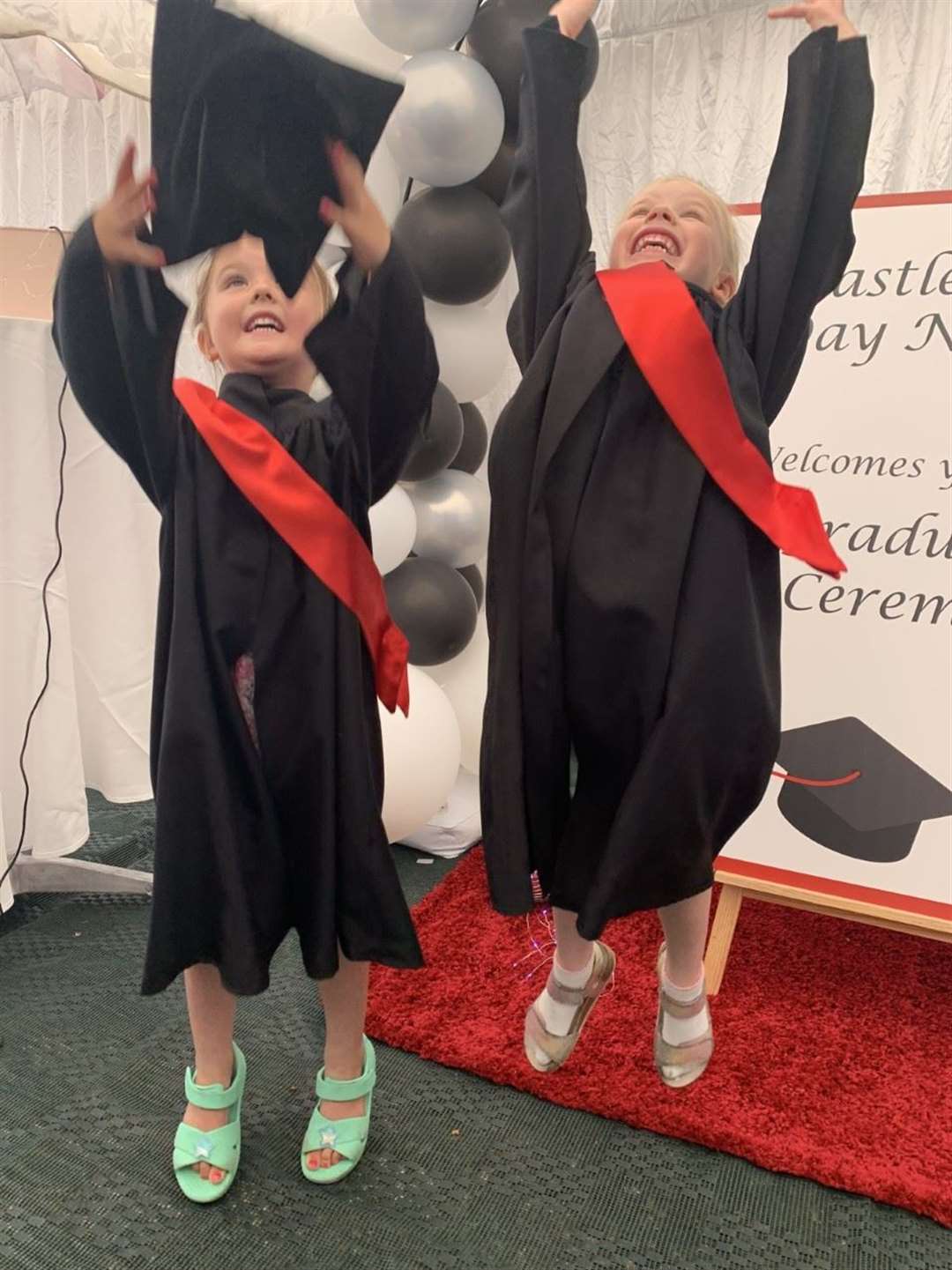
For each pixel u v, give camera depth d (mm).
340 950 1072
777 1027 1479
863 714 1499
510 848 1029
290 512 969
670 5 1911
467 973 1585
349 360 959
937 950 1706
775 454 1545
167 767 986
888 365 1473
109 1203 1141
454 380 1827
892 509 1482
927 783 1464
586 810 1052
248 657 997
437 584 1833
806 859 1520
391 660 1084
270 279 957
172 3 866
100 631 1812
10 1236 1094
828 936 1752
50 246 1426
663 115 1992
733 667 959
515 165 1037
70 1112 1278
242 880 1001
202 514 975
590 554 974
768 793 1537
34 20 1565
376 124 920
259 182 917
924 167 1801
